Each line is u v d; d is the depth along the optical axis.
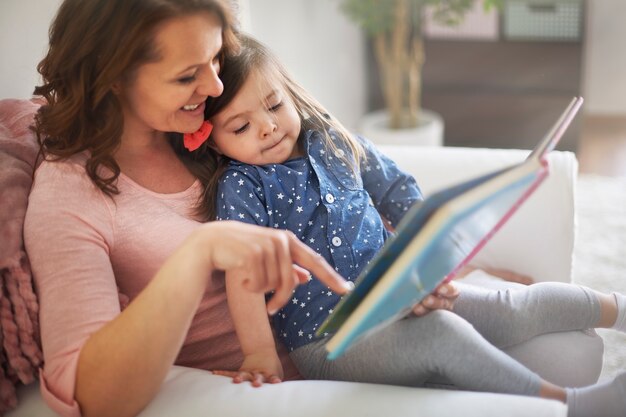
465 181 1.00
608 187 2.84
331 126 1.52
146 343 1.08
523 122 3.29
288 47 2.79
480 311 1.34
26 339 1.19
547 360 1.33
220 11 1.21
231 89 1.39
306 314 1.34
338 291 1.08
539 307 1.36
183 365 1.35
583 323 1.38
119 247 1.26
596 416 1.16
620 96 3.44
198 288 1.08
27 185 1.28
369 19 3.02
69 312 1.14
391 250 1.02
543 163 1.02
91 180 1.25
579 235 2.50
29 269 1.20
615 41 3.36
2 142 1.30
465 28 3.24
